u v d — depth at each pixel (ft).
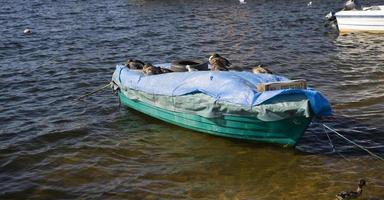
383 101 58.49
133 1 183.83
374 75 71.51
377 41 98.78
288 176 41.22
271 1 177.47
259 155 44.96
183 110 48.98
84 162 44.83
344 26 108.88
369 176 40.63
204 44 99.91
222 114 45.52
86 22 132.46
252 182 40.50
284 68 78.28
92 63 83.87
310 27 119.44
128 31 117.19
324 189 38.75
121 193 39.27
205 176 41.73
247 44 99.14
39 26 125.80
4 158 46.01
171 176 41.86
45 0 189.57
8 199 38.86
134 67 59.16
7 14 149.59
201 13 150.20
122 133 51.44
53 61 85.71
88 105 60.90
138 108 55.98
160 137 49.88
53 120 55.98
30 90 68.08
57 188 40.37
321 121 52.70
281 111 41.81
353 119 53.21
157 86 51.44
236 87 45.03
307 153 45.32
